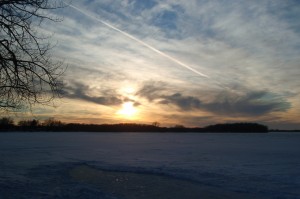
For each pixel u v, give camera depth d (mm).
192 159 29438
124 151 39062
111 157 31141
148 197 14211
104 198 12516
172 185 16859
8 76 9172
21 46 9156
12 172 19188
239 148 46062
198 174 20312
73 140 71062
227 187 16422
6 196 11750
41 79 9508
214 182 17703
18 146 46812
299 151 40062
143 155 33500
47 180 16594
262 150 41875
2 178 16297
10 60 9023
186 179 18609
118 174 20281
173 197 14328
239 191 15523
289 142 69500
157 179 18625
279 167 23719
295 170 22109
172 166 24172
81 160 27781
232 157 31625
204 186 16688
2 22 8766
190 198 14266
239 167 23719
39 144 52656
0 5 8656
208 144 59406
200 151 39719
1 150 38469
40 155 32156
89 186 15359
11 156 30672
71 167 22984
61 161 26734
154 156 32531
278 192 15234
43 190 13422
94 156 32062
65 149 41500
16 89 9258
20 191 12883
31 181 15867
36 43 9312
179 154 35094
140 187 16312
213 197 14445
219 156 32750
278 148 46344
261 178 18859
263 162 26938
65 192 13188
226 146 52000
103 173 20594
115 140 75625
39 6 8867
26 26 9031
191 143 63438
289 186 16578
